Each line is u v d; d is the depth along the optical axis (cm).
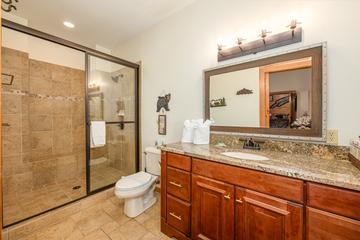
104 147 275
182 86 221
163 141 246
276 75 149
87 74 228
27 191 235
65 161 282
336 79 124
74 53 295
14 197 218
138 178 204
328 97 126
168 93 237
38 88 254
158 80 251
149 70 264
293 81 140
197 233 137
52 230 167
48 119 264
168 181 159
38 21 239
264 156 129
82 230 167
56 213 180
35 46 251
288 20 142
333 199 82
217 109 186
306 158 123
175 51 227
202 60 200
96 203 217
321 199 85
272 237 100
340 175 86
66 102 286
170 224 158
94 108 247
